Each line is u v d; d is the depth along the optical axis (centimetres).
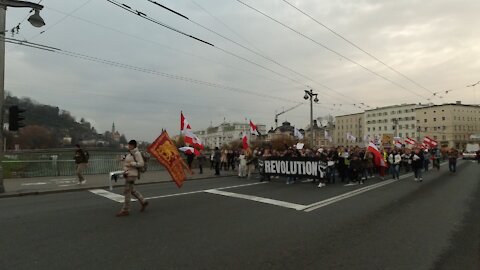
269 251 614
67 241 667
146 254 593
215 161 2250
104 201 1144
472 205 1102
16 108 1435
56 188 1462
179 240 677
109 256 582
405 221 862
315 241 679
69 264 543
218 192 1357
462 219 891
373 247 644
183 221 841
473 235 734
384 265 550
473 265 552
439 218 900
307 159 1700
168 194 1297
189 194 1297
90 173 2161
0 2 1341
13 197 1279
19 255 585
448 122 10469
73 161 2095
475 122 10962
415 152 2030
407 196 1295
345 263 558
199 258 574
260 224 815
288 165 1766
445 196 1302
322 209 1009
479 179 2028
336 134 14375
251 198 1202
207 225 802
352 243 668
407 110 11681
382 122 12444
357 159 1772
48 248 623
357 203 1121
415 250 628
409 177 2159
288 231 753
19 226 785
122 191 1425
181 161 1189
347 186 1619
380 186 1630
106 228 769
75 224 806
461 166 3528
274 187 1546
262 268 533
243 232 740
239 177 2095
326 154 1880
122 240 675
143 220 851
